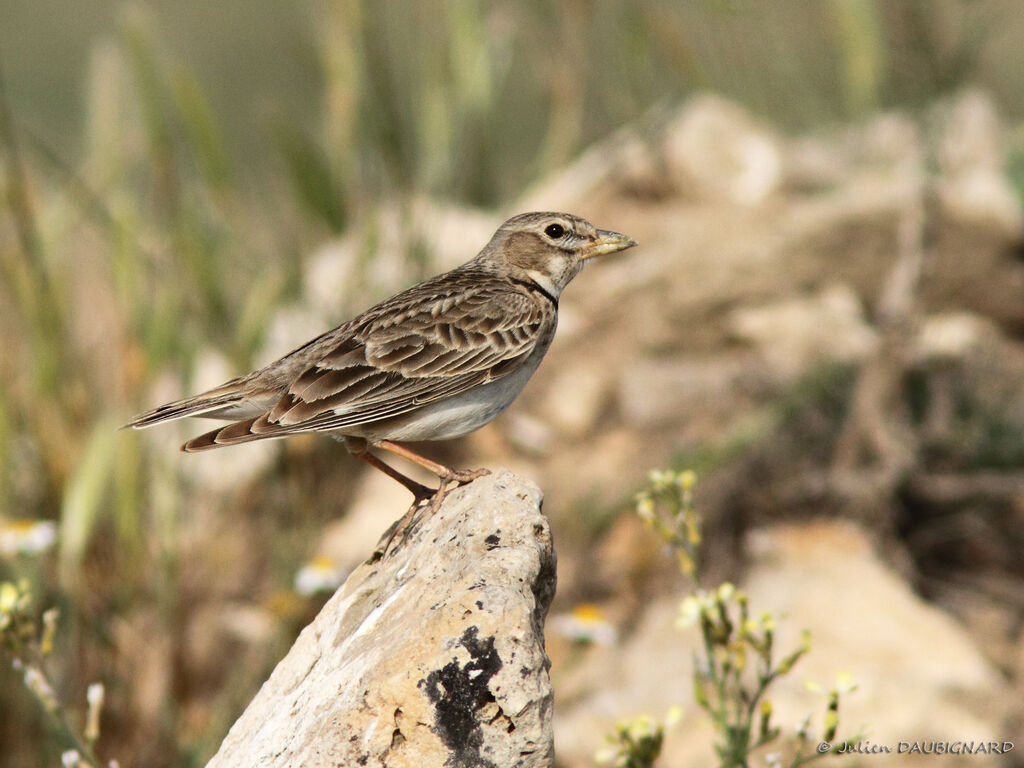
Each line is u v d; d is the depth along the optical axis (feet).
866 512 45.34
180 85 42.78
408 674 19.90
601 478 47.16
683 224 54.85
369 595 24.36
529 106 78.28
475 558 21.47
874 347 48.08
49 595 38.73
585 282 53.98
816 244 52.34
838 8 52.34
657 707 38.88
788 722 36.73
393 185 49.65
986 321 52.90
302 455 41.63
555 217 33.01
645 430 48.88
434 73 53.78
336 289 47.01
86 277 47.67
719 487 45.60
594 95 63.05
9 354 41.63
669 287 52.47
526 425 49.65
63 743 36.70
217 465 45.27
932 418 47.42
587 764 38.40
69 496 37.65
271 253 49.37
